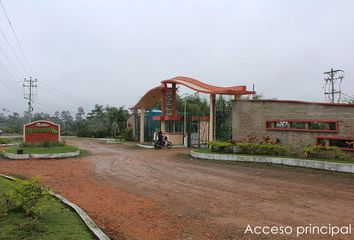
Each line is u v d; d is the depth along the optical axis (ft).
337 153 42.22
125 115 146.20
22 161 54.65
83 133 167.32
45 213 21.34
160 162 52.34
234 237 17.89
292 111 49.16
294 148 48.49
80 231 17.84
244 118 55.42
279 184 32.32
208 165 47.57
